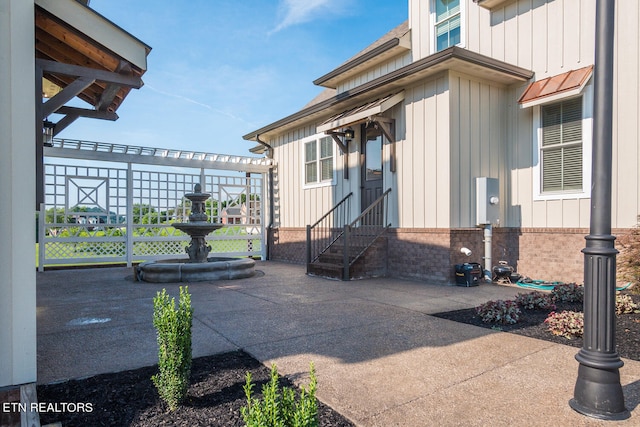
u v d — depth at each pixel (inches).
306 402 67.1
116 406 105.2
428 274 319.6
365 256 344.2
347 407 104.8
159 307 110.2
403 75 319.0
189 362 107.5
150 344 159.6
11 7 118.2
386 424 96.3
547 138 310.3
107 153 425.4
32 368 117.8
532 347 154.4
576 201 291.7
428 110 322.0
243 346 156.6
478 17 354.6
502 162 338.0
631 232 233.8
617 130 270.2
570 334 166.2
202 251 369.7
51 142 345.7
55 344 159.5
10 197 116.5
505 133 339.9
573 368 132.3
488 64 297.0
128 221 439.8
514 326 185.2
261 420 64.4
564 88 279.1
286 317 203.5
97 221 426.6
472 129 319.0
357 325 187.6
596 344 101.5
